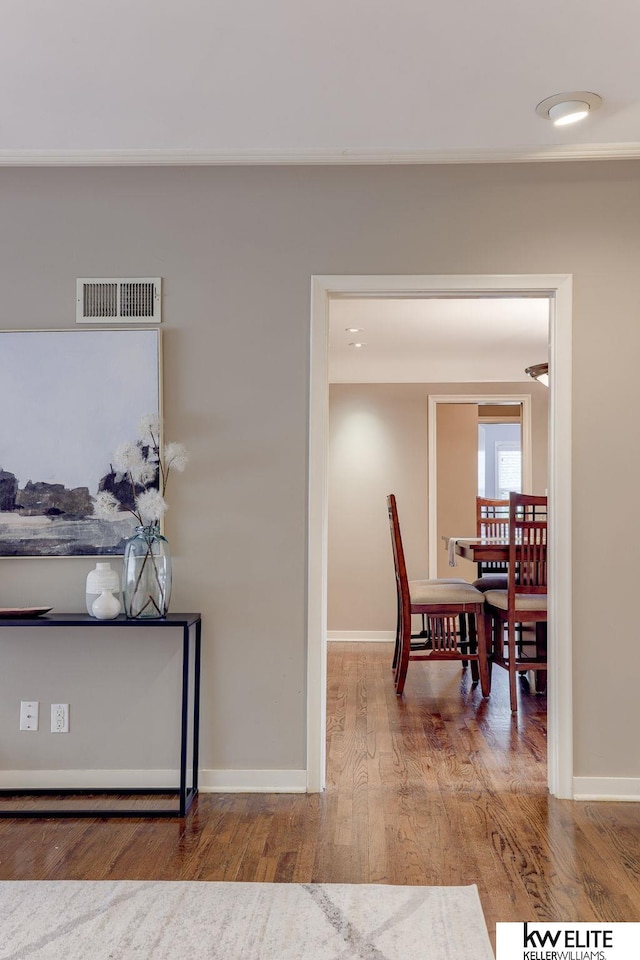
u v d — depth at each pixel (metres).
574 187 3.11
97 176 3.16
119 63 2.42
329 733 4.00
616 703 3.04
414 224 3.13
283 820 2.79
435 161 3.09
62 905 2.17
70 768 3.09
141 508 2.94
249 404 3.14
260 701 3.10
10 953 1.93
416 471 7.22
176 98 2.65
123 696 3.10
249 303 3.15
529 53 2.37
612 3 2.12
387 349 6.15
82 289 3.15
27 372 3.13
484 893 2.24
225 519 3.13
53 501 3.11
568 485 3.06
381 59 2.40
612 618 3.05
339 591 7.19
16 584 3.13
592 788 3.03
